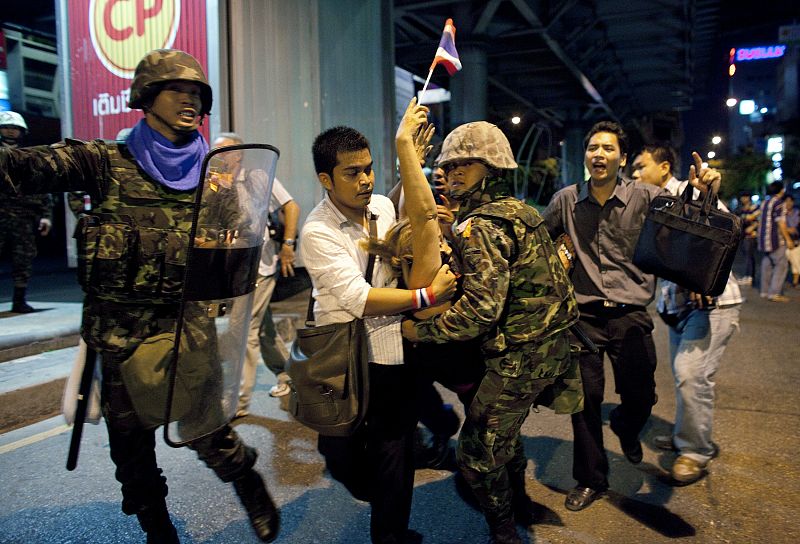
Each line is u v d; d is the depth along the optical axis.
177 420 2.12
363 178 2.25
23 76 15.46
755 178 40.66
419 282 2.19
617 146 3.12
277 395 4.82
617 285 3.15
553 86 25.30
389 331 2.35
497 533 2.51
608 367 6.16
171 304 2.21
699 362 3.33
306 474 3.45
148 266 2.12
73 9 6.85
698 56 24.20
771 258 10.19
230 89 6.42
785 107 57.47
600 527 2.91
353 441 2.52
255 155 2.12
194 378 2.12
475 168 2.38
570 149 30.58
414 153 2.12
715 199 2.96
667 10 16.52
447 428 3.56
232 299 2.15
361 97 8.33
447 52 2.30
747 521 2.96
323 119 7.51
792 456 3.71
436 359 2.49
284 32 7.00
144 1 6.53
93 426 4.17
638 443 3.45
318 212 2.34
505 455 2.40
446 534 2.84
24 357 5.17
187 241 2.18
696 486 3.34
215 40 6.28
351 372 2.19
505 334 2.35
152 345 2.17
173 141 2.21
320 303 2.37
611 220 3.17
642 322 3.17
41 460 3.60
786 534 2.84
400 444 2.34
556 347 2.38
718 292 2.84
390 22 8.98
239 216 2.12
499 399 2.35
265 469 3.52
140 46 6.57
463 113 16.47
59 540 2.74
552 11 15.50
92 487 3.26
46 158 1.99
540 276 2.33
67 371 4.70
